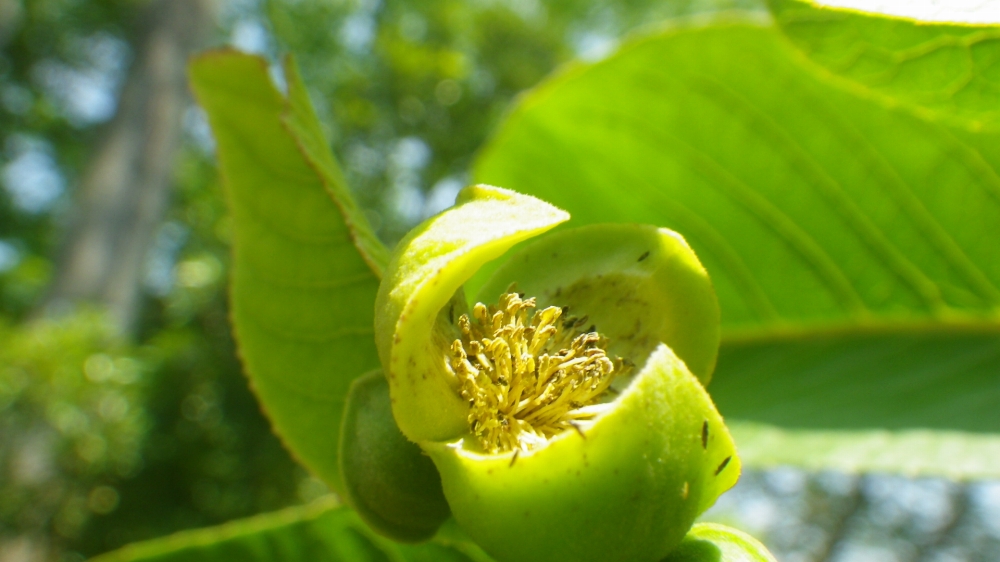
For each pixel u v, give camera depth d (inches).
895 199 4.8
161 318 41.1
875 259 4.9
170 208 44.4
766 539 32.4
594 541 2.9
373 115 43.8
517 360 3.5
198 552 4.2
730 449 2.9
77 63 50.8
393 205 46.1
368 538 4.1
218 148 3.9
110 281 25.2
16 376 16.3
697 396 2.9
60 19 48.0
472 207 3.0
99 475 20.2
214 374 35.5
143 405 24.5
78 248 24.9
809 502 32.1
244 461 34.3
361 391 3.4
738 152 5.1
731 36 4.9
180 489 33.5
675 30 4.9
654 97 5.2
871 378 4.8
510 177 5.9
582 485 2.8
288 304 3.9
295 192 3.8
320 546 4.2
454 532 3.9
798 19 3.0
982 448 4.2
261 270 3.9
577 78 5.3
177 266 41.0
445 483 3.1
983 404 4.4
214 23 30.1
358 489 3.3
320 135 4.0
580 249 3.7
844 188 5.0
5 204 50.2
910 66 3.1
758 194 5.1
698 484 2.9
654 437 2.8
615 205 5.7
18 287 37.1
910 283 4.9
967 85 3.1
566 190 5.8
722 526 3.1
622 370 3.5
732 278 5.3
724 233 5.3
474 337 3.6
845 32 3.0
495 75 47.0
